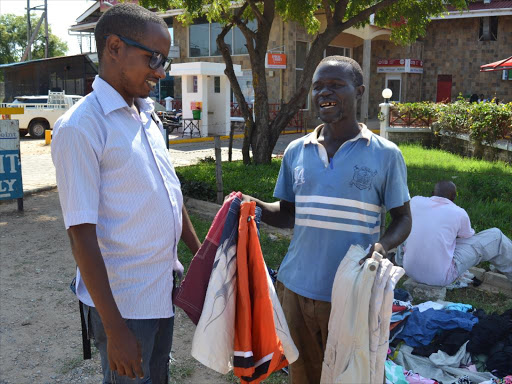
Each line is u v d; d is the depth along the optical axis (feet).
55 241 22.81
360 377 7.46
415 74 87.45
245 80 81.56
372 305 7.37
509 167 40.83
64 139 6.38
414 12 41.27
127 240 6.88
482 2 81.15
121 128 6.81
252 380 7.86
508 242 16.48
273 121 40.52
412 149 51.06
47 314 15.62
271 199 28.19
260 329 7.75
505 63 49.93
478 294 16.85
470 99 77.87
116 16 6.77
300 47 78.74
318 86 8.36
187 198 28.89
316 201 8.48
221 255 7.76
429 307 13.82
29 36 120.88
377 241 8.65
